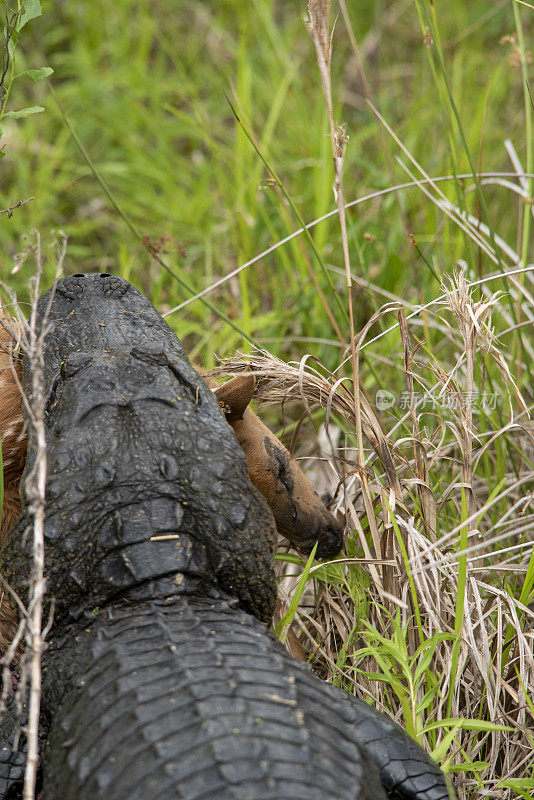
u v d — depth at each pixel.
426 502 6.64
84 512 4.72
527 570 6.26
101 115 13.37
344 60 14.89
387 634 6.24
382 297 9.88
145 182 12.66
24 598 4.93
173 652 4.20
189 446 4.86
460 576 5.55
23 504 5.00
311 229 10.29
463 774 5.67
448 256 9.94
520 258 9.01
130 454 4.80
